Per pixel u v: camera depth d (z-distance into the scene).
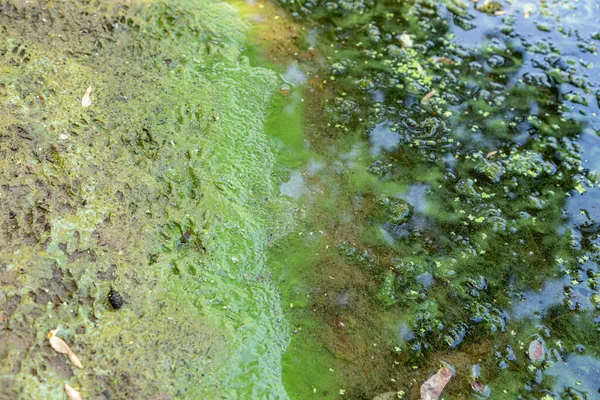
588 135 0.50
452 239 0.44
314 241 0.42
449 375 0.38
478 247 0.44
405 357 0.38
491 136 0.50
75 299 0.36
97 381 0.34
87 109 0.44
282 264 0.41
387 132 0.49
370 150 0.48
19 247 0.37
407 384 0.37
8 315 0.35
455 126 0.50
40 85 0.45
